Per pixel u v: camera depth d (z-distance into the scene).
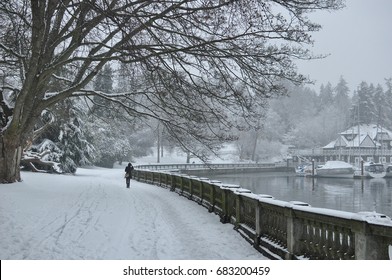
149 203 18.64
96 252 8.90
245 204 11.16
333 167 88.50
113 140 77.62
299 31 14.36
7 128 20.38
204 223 13.00
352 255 5.99
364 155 103.88
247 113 16.59
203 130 19.27
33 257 8.23
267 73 15.27
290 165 101.50
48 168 42.84
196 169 76.69
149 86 19.31
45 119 41.41
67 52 16.27
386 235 5.15
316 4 14.13
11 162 21.00
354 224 5.73
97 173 55.84
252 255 8.97
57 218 12.95
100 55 16.84
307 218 7.17
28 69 16.86
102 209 15.66
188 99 16.70
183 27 14.46
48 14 15.20
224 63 15.34
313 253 7.16
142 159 99.38
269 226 9.06
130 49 13.84
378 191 59.47
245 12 13.37
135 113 21.20
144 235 10.96
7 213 12.86
